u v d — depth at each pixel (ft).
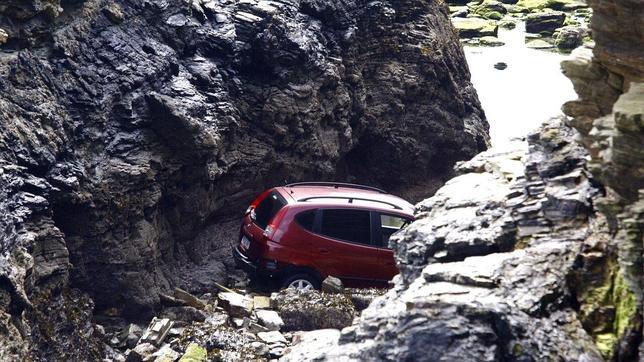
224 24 64.54
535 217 35.27
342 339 33.68
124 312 53.26
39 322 44.55
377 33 78.38
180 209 58.59
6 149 46.68
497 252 35.37
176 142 55.98
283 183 68.18
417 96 81.35
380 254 58.65
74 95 52.34
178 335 50.78
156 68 57.00
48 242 46.50
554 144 36.60
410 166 81.46
